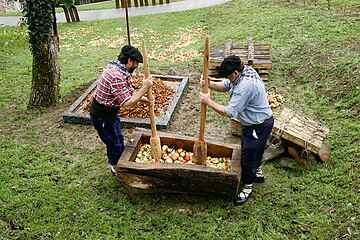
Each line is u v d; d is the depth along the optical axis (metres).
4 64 9.77
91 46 11.78
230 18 12.72
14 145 5.57
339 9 10.88
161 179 4.12
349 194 4.05
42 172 4.87
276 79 7.30
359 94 5.81
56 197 4.39
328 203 4.03
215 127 5.94
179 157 4.56
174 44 11.20
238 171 4.00
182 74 8.18
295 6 12.27
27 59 10.23
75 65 9.67
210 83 4.17
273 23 10.62
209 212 4.12
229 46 7.91
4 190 4.47
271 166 4.77
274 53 8.51
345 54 7.21
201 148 4.20
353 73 6.36
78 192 4.48
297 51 8.34
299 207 4.05
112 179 4.73
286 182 4.49
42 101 6.78
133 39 12.23
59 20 16.06
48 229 3.90
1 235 3.79
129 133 5.84
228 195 4.18
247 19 11.88
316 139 4.58
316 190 4.26
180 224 3.96
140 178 4.15
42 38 6.38
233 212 4.10
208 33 11.92
